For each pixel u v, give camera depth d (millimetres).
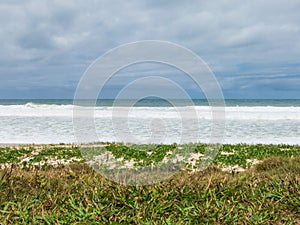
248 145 16781
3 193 6516
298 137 20609
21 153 14695
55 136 21250
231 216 5773
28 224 5422
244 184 7359
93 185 7137
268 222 5578
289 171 8516
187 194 6535
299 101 81875
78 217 5547
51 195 6738
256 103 75500
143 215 5699
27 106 47000
